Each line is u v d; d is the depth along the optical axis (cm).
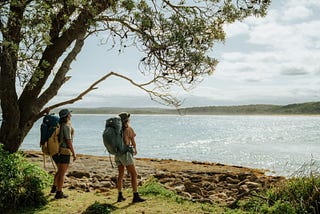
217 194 1128
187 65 984
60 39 1095
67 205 928
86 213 866
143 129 9550
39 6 887
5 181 912
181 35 979
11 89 1053
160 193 1039
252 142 4906
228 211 886
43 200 951
